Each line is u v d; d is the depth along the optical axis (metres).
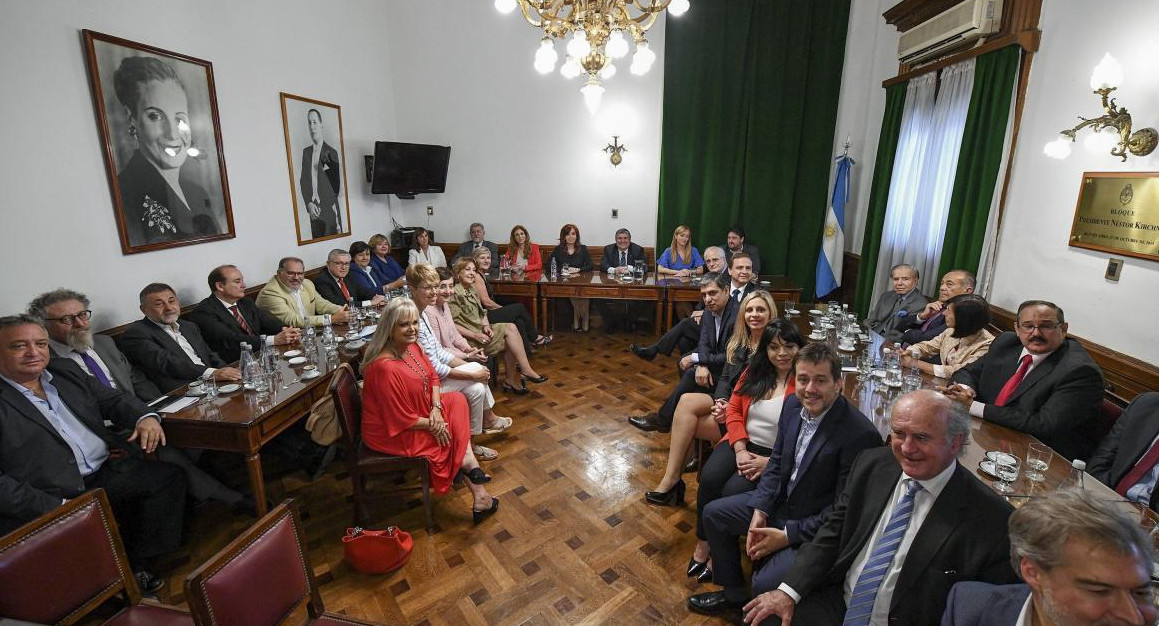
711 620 2.09
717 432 2.73
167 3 3.51
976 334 2.93
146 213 3.40
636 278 5.53
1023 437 2.16
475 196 6.46
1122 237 2.81
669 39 5.72
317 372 2.88
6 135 2.67
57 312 2.40
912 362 3.01
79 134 3.00
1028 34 3.38
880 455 1.61
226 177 4.03
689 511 2.77
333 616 1.63
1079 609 0.97
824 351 1.86
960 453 1.42
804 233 6.06
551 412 3.92
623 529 2.63
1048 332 2.28
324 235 5.27
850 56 5.63
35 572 1.42
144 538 2.32
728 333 3.20
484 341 4.09
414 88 6.26
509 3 2.80
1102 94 2.75
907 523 1.46
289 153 4.71
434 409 2.60
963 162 3.86
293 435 3.09
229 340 3.36
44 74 2.82
